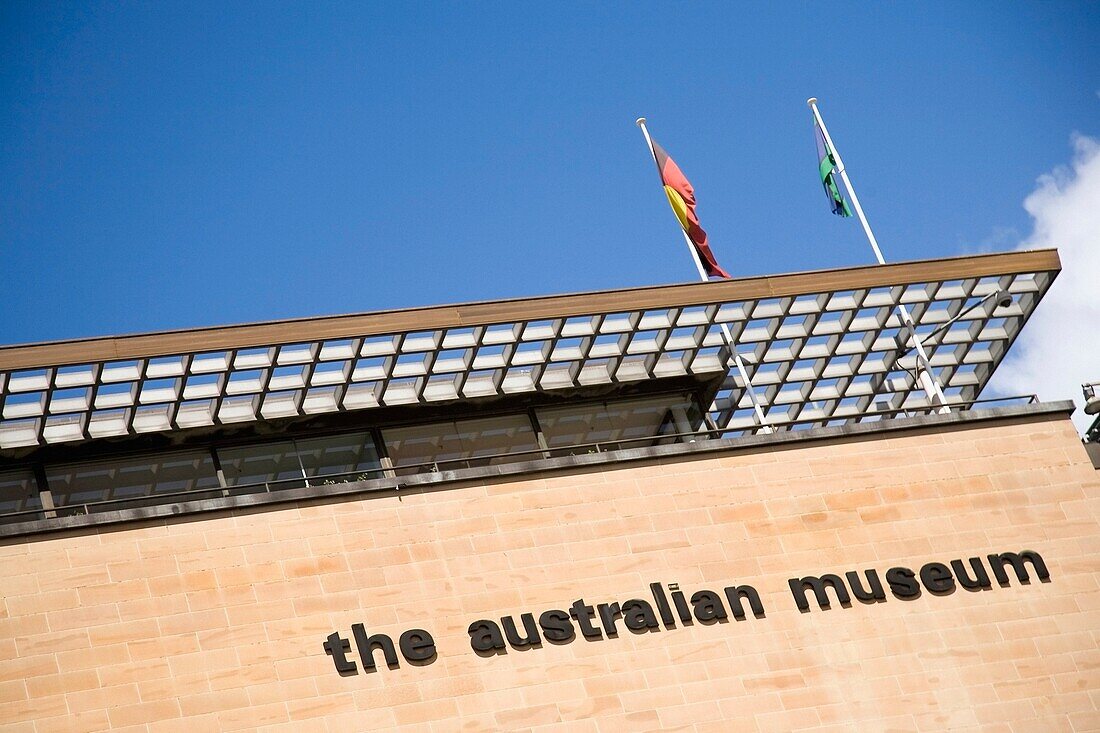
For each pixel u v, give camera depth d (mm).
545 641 25016
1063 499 28516
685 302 28750
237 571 24406
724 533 26844
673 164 33594
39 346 25078
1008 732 25844
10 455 26812
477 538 25750
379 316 26938
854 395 32469
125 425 27188
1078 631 27062
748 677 25438
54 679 22922
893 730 25453
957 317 31172
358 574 24891
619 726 24531
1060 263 30906
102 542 24109
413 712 23875
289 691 23609
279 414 28016
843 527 27391
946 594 27062
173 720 23000
